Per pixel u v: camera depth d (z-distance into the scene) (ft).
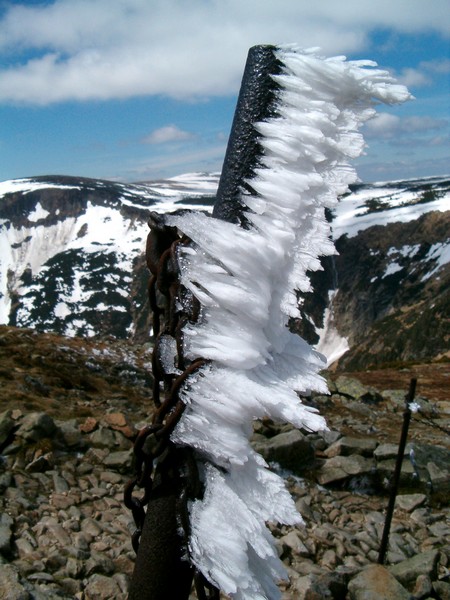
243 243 3.12
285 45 3.30
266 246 3.15
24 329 50.78
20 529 18.34
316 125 3.17
